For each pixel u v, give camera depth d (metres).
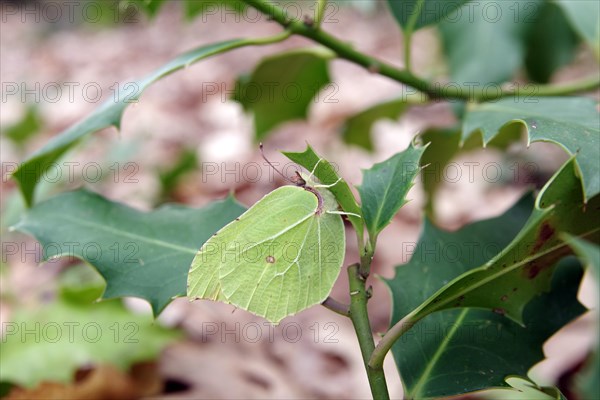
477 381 0.24
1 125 0.68
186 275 0.25
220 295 0.25
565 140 0.23
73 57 1.10
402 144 0.60
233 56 0.96
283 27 0.29
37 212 0.27
